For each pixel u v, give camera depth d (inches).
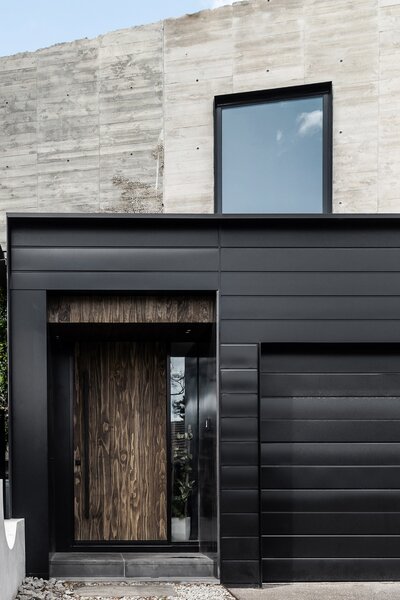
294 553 263.0
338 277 266.4
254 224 267.3
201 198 324.2
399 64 303.6
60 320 268.2
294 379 269.0
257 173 320.5
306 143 315.0
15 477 256.5
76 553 285.6
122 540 296.0
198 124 326.3
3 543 208.2
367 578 262.8
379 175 304.5
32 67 354.9
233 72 322.3
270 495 264.4
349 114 307.7
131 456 300.8
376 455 267.7
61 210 347.3
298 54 313.9
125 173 337.7
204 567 266.4
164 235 266.2
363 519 265.1
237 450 259.3
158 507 298.8
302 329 264.5
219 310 263.9
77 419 301.1
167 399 303.0
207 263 265.6
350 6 308.7
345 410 269.1
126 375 303.9
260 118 321.1
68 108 348.5
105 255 264.8
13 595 223.9
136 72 337.4
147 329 281.7
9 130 358.0
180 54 330.3
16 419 258.5
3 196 357.4
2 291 345.1
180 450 302.7
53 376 293.0
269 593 242.5
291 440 266.8
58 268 263.4
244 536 256.4
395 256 267.3
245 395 261.3
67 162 347.6
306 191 314.2
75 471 298.5
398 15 303.9
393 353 271.6
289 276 266.1
